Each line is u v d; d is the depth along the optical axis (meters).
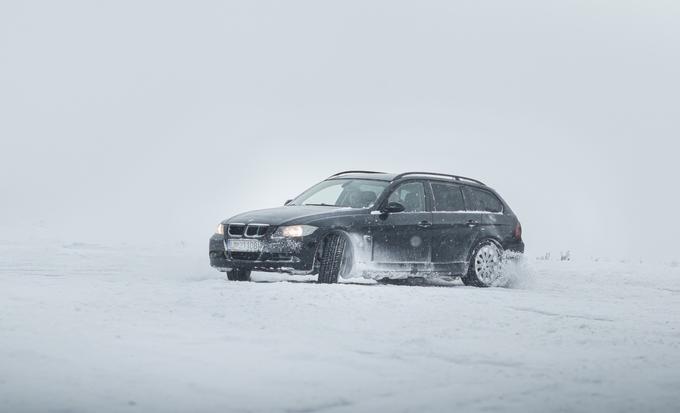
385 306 10.07
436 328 8.49
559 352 7.25
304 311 9.45
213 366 6.18
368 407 5.14
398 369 6.31
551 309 10.59
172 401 5.14
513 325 8.83
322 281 12.92
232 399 5.23
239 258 13.05
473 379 6.00
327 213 13.16
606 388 5.75
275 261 12.76
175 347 6.90
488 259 14.77
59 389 5.34
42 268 15.85
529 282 15.28
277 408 5.05
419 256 13.92
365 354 6.91
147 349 6.77
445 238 14.23
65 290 11.03
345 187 14.33
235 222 13.24
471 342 7.67
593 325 9.01
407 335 7.97
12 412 4.80
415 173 14.57
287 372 6.06
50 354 6.44
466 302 10.79
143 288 11.38
